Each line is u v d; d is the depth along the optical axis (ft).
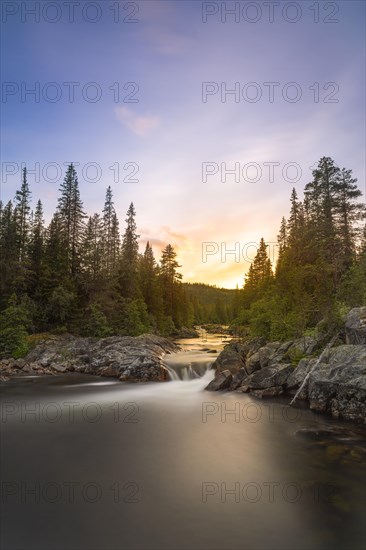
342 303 72.64
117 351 91.04
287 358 64.39
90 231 156.66
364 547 20.15
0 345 96.22
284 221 174.50
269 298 108.17
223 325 369.91
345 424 42.93
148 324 162.20
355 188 109.40
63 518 22.89
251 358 69.87
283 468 30.83
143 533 21.36
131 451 35.06
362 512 23.70
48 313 124.57
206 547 20.07
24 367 84.38
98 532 21.43
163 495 26.08
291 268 105.60
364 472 29.89
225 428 42.24
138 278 186.91
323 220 106.22
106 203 184.24
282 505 24.59
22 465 31.50
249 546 20.18
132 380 73.20
